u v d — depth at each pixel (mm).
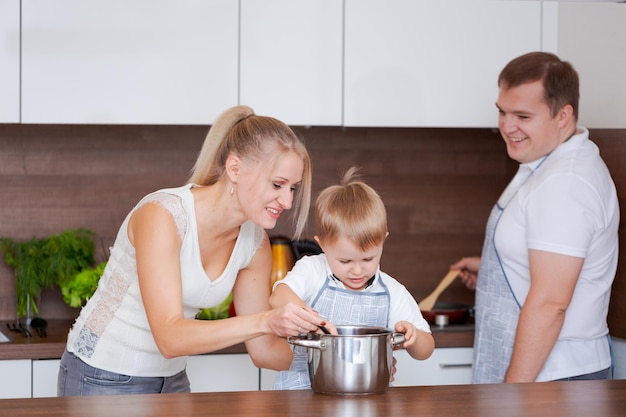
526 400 1420
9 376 2484
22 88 2631
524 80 2244
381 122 2799
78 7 2645
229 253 1897
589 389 1520
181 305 1679
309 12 2746
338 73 2770
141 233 1712
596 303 2279
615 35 2518
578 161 2223
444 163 3229
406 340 1552
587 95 2727
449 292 3227
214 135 1813
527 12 2844
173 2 2680
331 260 1921
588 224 2162
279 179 1695
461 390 1501
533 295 2168
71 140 3004
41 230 2998
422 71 2807
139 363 1906
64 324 2883
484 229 3260
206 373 2584
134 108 2680
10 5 2615
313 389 1486
